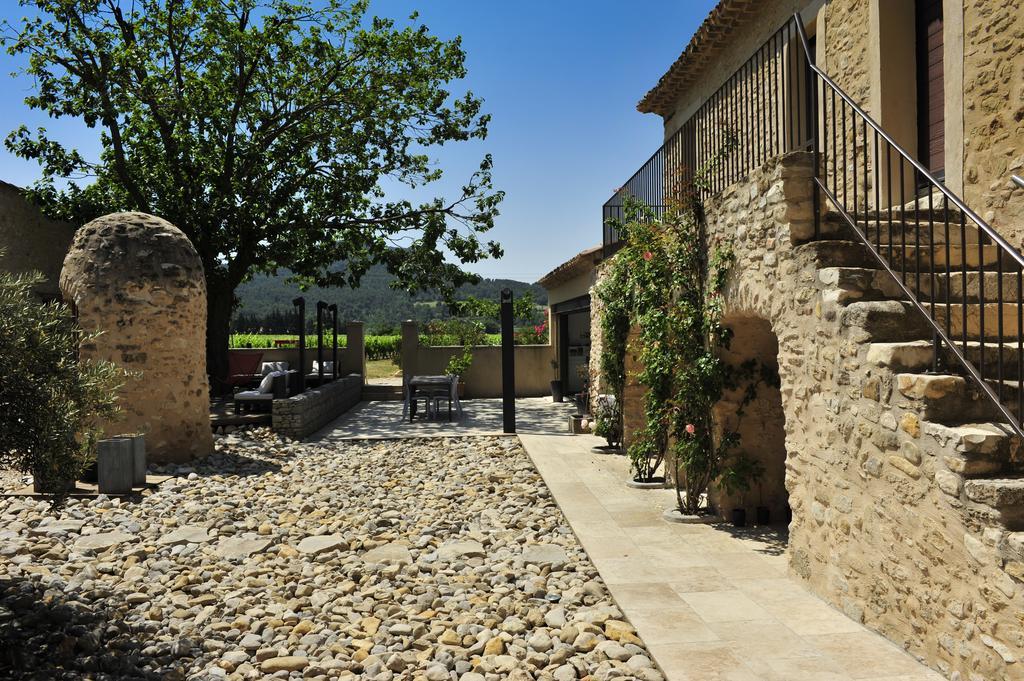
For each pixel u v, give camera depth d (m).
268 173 16.36
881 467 3.60
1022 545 2.62
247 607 4.71
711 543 5.72
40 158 15.43
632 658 3.66
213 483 8.37
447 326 23.70
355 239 18.00
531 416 15.48
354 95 16.45
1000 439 2.96
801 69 8.48
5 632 4.05
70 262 9.23
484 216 18.31
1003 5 5.18
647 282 6.78
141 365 9.05
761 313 5.09
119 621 4.37
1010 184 5.12
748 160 6.46
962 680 3.00
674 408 6.54
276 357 21.44
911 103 6.70
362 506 7.46
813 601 4.29
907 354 3.49
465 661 3.90
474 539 6.27
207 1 15.28
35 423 3.75
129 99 15.49
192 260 9.70
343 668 3.87
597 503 7.15
